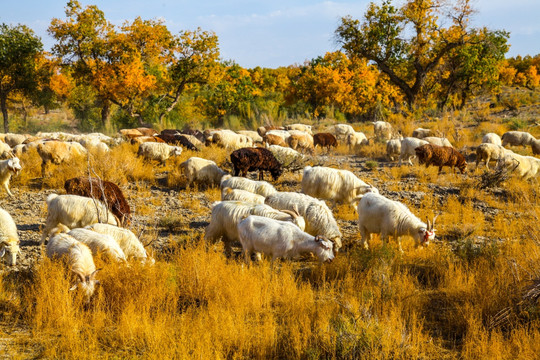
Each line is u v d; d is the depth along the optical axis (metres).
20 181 14.73
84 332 5.70
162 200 13.41
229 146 21.75
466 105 47.50
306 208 9.20
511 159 15.34
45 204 12.52
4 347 5.30
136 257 7.66
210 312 6.13
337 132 28.23
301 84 44.00
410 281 7.59
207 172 14.66
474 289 7.04
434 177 16.30
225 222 8.72
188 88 42.38
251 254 8.52
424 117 38.25
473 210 12.62
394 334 5.65
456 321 6.36
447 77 44.41
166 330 5.74
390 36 41.22
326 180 11.64
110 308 6.29
